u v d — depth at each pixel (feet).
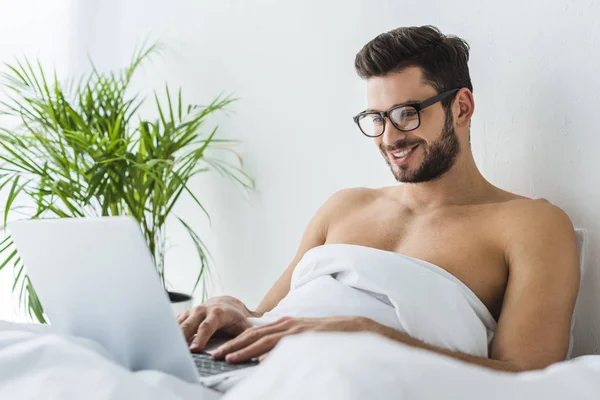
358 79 7.04
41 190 8.02
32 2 10.48
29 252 3.59
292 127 7.76
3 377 2.85
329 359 2.34
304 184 7.66
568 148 5.42
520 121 5.75
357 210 5.82
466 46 5.58
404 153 5.28
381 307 4.57
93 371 2.81
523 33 5.71
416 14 6.56
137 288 3.21
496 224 4.96
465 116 5.35
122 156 7.70
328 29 7.34
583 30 5.32
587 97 5.30
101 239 3.21
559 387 2.46
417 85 5.22
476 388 2.37
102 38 10.13
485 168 6.04
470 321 4.53
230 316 4.39
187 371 3.27
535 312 4.43
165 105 9.40
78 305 3.52
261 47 8.09
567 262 4.63
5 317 10.54
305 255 5.21
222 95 8.61
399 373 2.31
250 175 8.27
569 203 5.43
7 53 10.50
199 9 8.83
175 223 9.29
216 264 8.77
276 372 2.37
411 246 5.22
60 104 8.53
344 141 7.22
